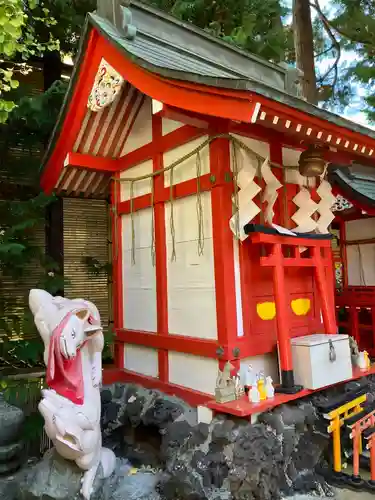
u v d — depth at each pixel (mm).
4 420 3910
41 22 6707
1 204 6172
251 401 3477
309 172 3955
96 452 3355
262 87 2807
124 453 4258
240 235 3676
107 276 7531
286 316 3811
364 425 3818
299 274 4441
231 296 3730
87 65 4172
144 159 4738
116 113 4684
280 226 4180
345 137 3557
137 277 4949
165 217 4484
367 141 3742
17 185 6789
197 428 3492
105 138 4934
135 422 4117
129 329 5051
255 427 3312
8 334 6309
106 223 7633
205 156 3932
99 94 4164
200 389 4000
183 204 4250
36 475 3328
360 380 4426
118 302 5254
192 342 4004
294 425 3518
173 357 4359
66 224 7270
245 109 2869
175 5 8328
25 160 6777
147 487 3576
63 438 3061
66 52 7387
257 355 3992
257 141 4043
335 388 4102
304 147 4332
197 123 3609
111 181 5391
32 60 7113
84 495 3156
